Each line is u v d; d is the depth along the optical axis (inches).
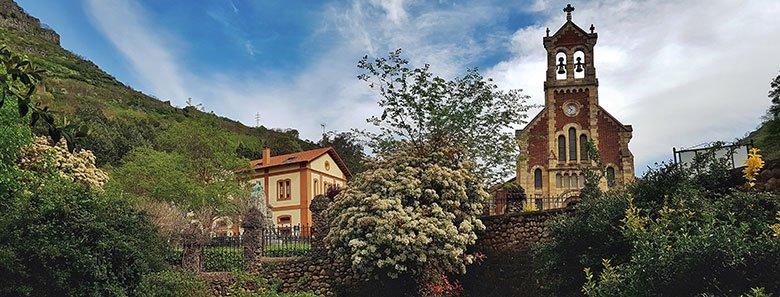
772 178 477.4
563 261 463.5
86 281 463.8
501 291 666.8
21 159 746.8
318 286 722.2
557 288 466.0
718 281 282.8
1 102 150.0
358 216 658.8
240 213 1069.1
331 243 673.6
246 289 682.2
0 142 550.6
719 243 281.4
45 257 444.5
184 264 739.4
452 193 692.1
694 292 286.5
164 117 3073.3
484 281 684.7
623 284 315.3
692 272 285.4
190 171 1083.3
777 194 447.8
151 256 534.6
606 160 1509.6
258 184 1679.4
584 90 1558.8
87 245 472.1
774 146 1067.9
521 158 1075.3
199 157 1120.2
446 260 644.1
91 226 476.1
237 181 1146.0
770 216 384.5
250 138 3171.8
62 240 461.4
